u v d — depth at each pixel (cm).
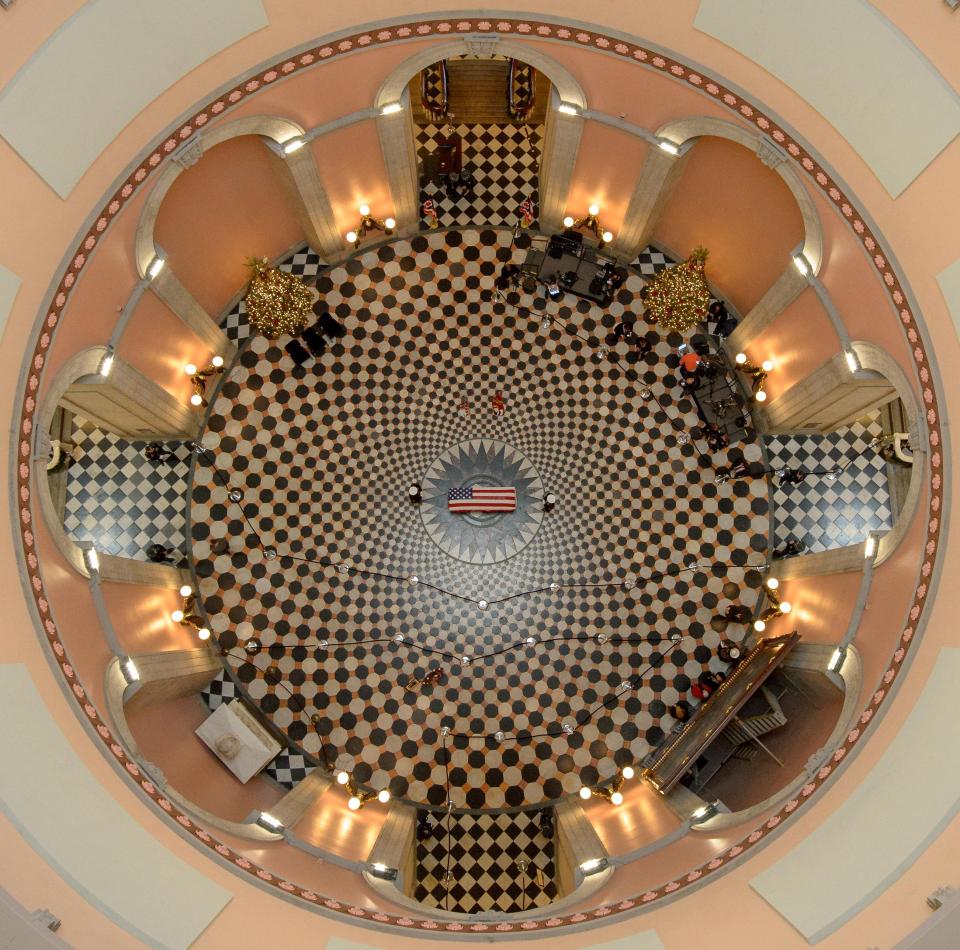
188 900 1099
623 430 1755
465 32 1309
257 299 1549
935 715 1134
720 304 1745
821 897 1088
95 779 1143
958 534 1166
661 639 1688
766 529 1703
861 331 1315
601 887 1273
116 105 1204
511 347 1780
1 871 975
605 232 1741
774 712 1528
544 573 1719
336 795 1584
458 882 1579
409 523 1731
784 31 1197
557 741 1655
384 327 1780
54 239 1188
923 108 1120
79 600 1291
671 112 1373
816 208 1301
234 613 1681
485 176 1827
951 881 1002
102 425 1644
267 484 1727
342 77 1361
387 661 1683
